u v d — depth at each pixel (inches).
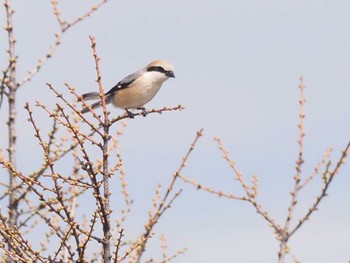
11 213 535.8
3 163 421.1
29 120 431.5
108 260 428.1
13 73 588.4
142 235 486.6
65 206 422.6
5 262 464.8
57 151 544.4
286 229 418.6
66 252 471.2
